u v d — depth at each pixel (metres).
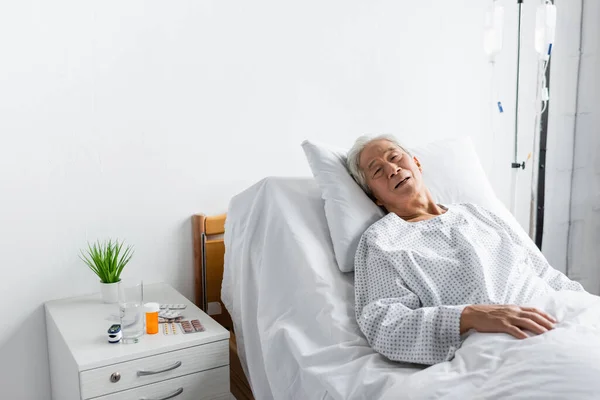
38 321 1.78
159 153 1.91
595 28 2.73
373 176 1.71
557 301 1.30
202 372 1.53
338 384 1.25
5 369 1.75
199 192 2.00
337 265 1.60
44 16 1.69
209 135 1.99
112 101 1.82
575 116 2.78
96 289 1.86
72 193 1.79
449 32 2.46
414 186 1.71
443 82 2.47
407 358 1.27
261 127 2.09
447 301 1.43
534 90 2.70
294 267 1.59
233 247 1.82
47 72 1.71
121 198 1.87
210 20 1.94
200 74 1.95
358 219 1.63
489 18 2.19
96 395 1.38
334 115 2.24
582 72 2.75
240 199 1.83
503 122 2.65
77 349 1.43
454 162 2.03
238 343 1.76
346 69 2.24
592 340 1.09
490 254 1.56
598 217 2.85
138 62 1.84
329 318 1.43
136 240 1.91
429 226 1.62
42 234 1.76
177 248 1.99
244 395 1.77
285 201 1.71
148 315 1.54
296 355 1.39
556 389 0.98
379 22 2.28
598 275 2.85
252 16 2.02
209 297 2.00
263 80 2.07
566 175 2.81
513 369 1.05
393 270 1.47
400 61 2.36
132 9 1.81
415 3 2.36
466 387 1.08
